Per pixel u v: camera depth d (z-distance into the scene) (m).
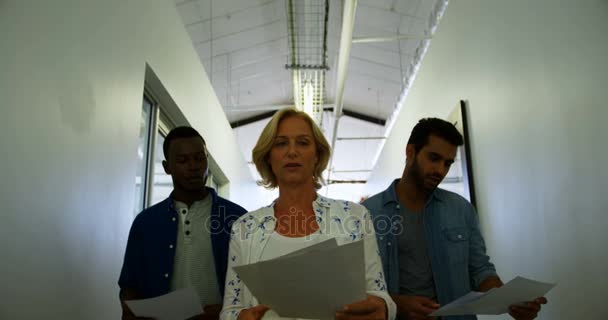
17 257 1.26
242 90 7.38
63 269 1.50
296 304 0.95
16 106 1.28
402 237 1.61
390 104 8.07
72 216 1.58
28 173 1.33
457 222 1.62
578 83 1.57
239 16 5.23
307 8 4.67
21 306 1.27
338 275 0.88
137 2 2.34
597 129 1.46
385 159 6.55
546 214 1.85
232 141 5.91
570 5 1.60
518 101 2.07
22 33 1.32
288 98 8.19
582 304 1.60
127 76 2.16
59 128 1.51
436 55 3.61
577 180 1.60
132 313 1.43
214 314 1.52
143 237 1.67
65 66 1.57
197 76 3.80
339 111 6.18
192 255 1.66
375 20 5.38
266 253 1.09
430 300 1.40
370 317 0.93
